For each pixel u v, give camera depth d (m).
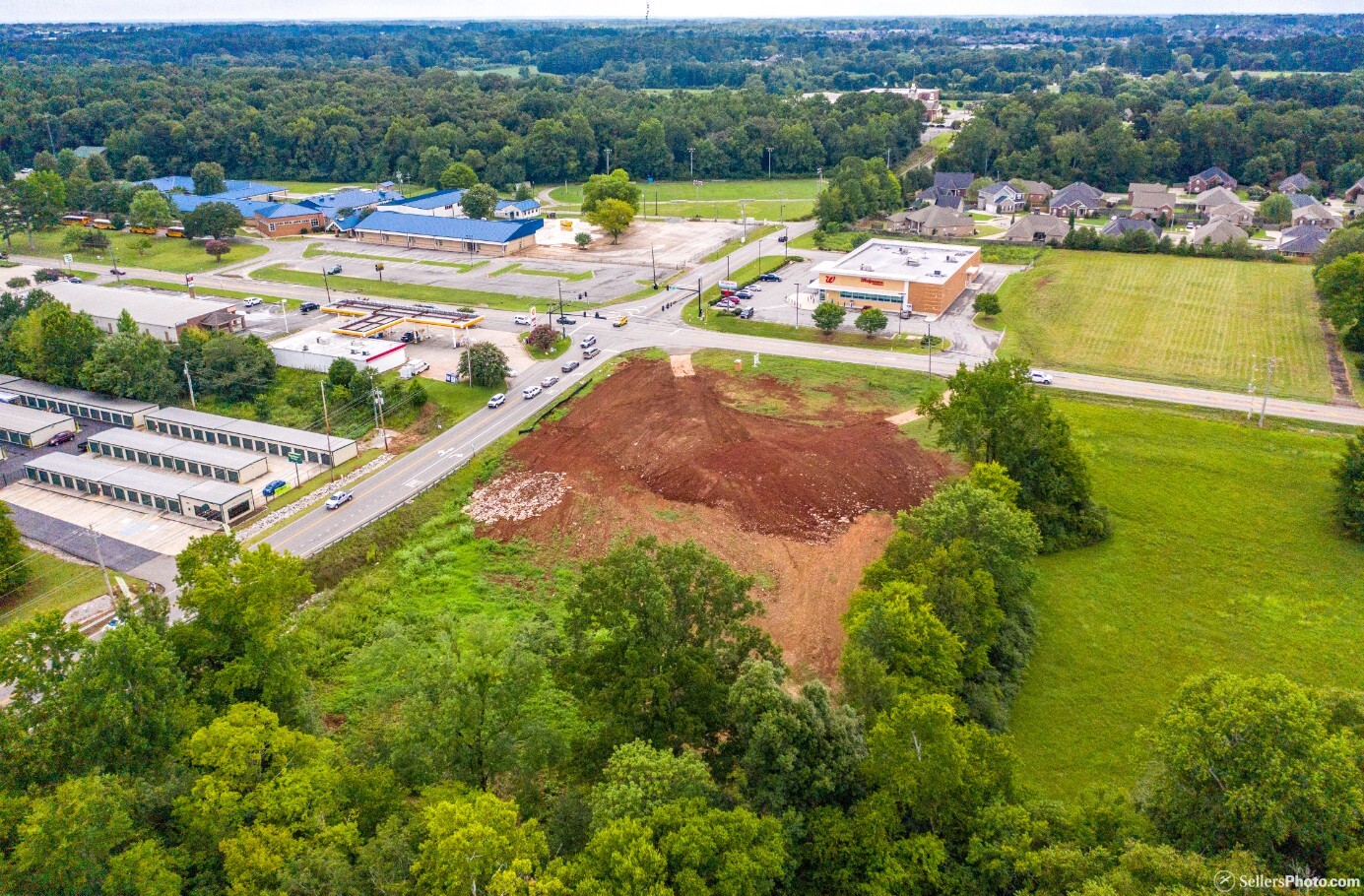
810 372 140.75
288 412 132.62
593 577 63.19
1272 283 180.88
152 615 68.12
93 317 159.50
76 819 48.06
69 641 60.94
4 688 75.00
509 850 45.94
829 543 97.62
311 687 72.94
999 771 56.22
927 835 52.84
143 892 47.62
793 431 120.12
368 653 78.38
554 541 100.00
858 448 114.06
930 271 172.62
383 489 109.56
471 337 159.62
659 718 59.69
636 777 50.81
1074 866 47.19
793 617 85.56
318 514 103.94
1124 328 158.75
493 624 83.56
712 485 107.06
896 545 77.56
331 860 48.34
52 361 141.12
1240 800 48.12
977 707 71.56
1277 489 105.31
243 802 52.28
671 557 63.66
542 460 116.44
